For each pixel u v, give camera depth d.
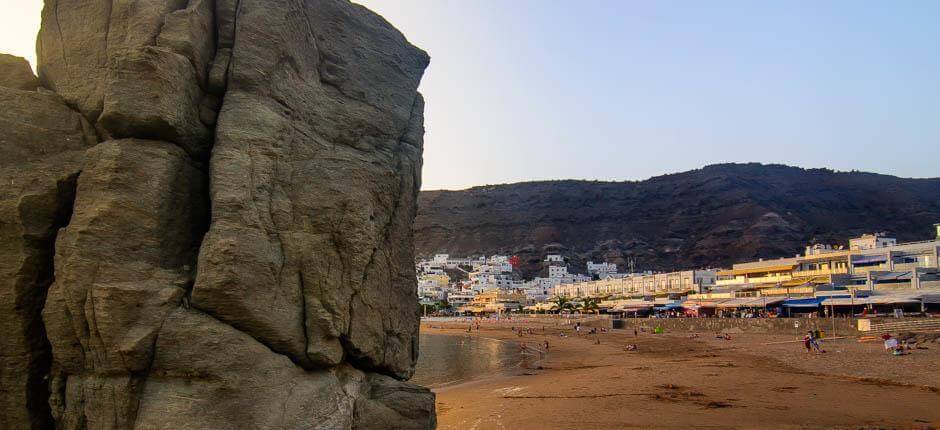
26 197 10.17
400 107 15.23
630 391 31.23
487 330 139.88
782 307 84.75
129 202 10.16
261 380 10.20
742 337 74.56
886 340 45.66
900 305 71.06
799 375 35.06
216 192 10.45
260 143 11.21
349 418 12.09
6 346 10.09
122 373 9.78
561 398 30.11
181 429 9.38
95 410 9.77
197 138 11.47
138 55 10.34
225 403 9.74
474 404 30.28
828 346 52.91
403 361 14.59
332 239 12.03
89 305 9.65
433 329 150.75
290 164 11.88
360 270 12.41
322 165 12.33
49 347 10.49
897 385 29.41
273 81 11.83
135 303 9.74
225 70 11.59
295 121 12.33
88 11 11.55
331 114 13.33
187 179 11.27
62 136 11.00
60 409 10.10
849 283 82.81
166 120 10.48
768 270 99.19
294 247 11.32
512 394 33.38
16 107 10.80
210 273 9.98
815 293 80.88
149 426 9.38
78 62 11.35
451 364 66.62
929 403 24.33
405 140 15.51
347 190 12.44
